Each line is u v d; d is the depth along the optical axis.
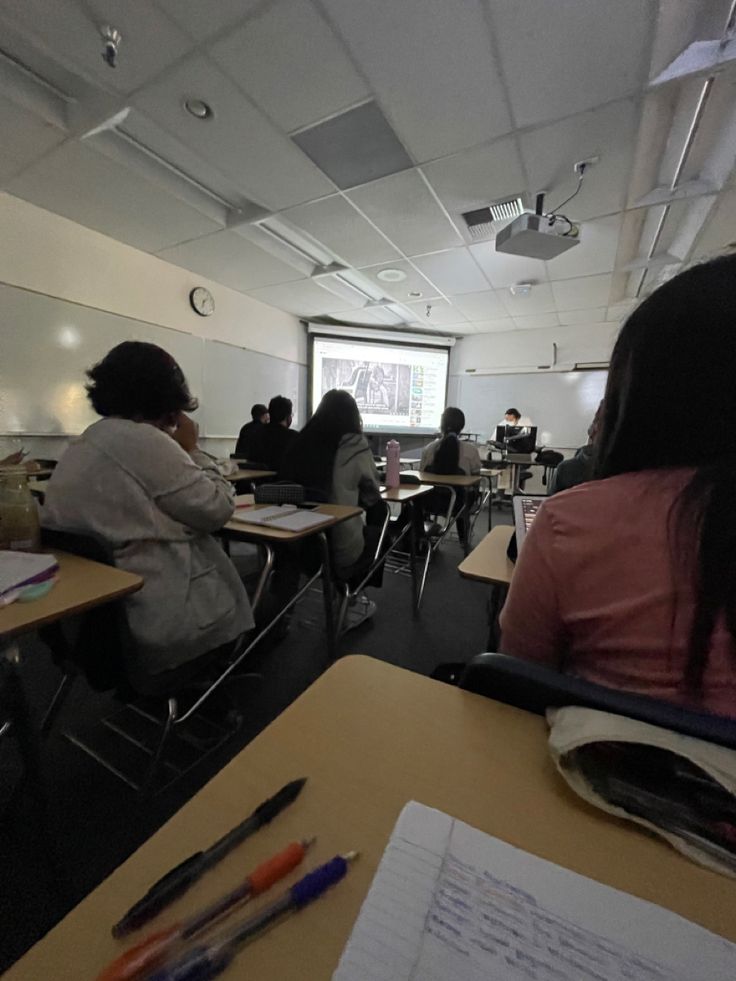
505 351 6.66
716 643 0.40
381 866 0.29
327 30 1.61
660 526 0.44
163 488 1.02
